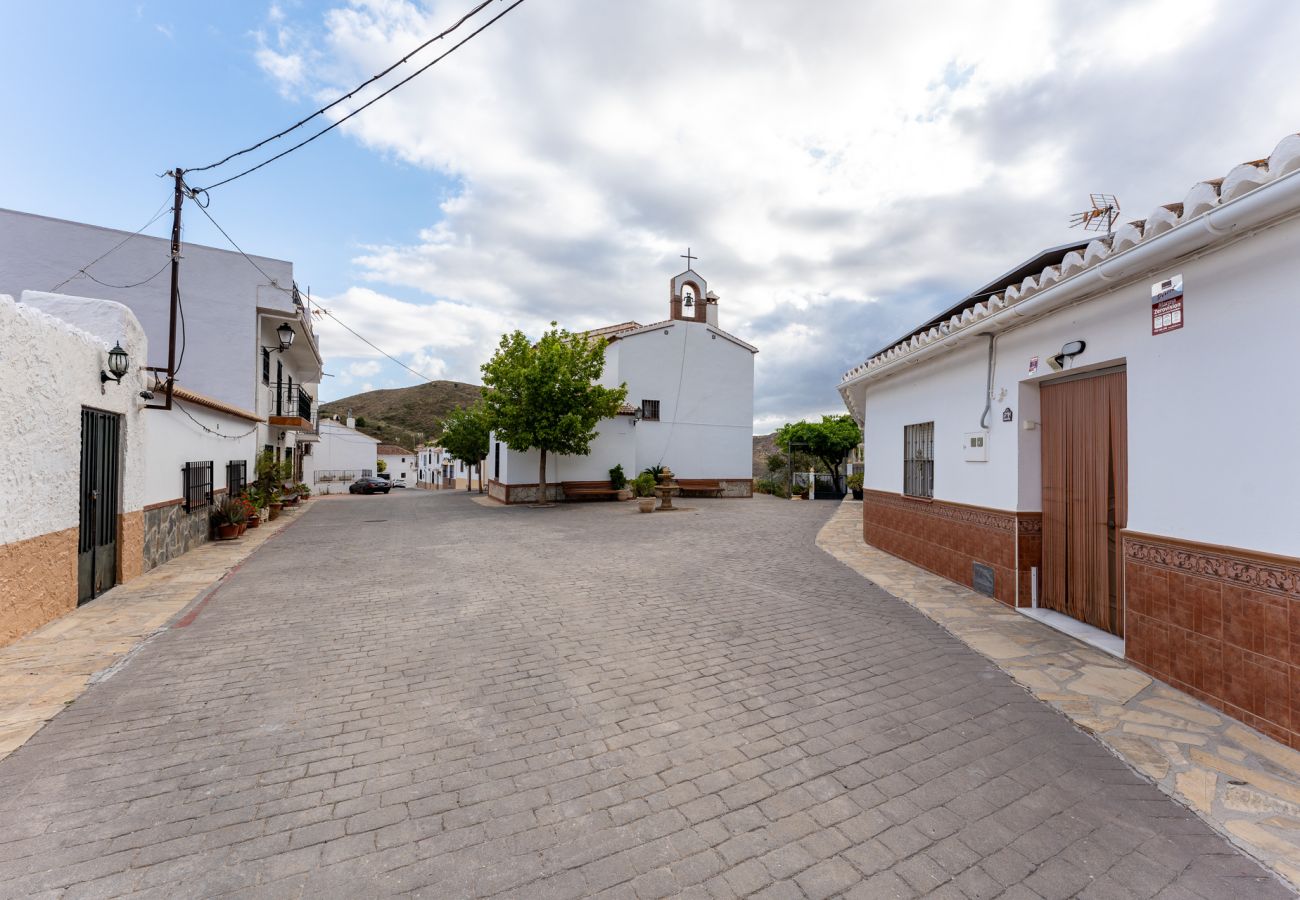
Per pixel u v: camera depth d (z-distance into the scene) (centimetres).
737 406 2536
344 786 284
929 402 798
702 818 259
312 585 732
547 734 338
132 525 757
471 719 357
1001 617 573
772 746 323
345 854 234
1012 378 604
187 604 634
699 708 372
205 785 285
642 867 227
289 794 277
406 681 418
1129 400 438
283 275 1573
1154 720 349
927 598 650
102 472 677
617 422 2167
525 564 871
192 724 351
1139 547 427
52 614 562
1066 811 264
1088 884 218
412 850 237
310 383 3091
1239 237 348
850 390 1121
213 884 217
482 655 471
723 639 511
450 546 1059
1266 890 213
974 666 444
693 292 2491
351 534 1241
